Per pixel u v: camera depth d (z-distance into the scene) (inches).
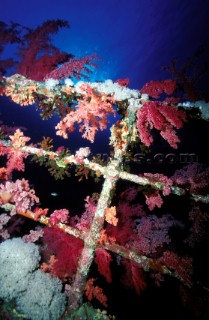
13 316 96.7
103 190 100.0
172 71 95.2
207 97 90.4
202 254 130.8
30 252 108.9
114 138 97.4
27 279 103.5
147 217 135.3
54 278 110.3
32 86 95.7
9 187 112.6
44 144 109.7
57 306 101.5
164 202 224.1
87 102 91.5
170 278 160.1
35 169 320.2
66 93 96.3
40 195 266.4
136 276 116.0
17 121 511.8
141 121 87.1
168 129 87.4
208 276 119.7
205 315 104.0
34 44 123.7
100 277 165.9
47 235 127.4
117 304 155.7
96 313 106.0
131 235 125.9
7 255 105.5
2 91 98.3
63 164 105.0
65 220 112.0
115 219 97.7
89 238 102.3
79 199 278.5
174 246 134.1
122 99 90.9
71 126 98.6
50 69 119.6
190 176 104.7
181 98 93.7
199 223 106.9
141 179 97.7
